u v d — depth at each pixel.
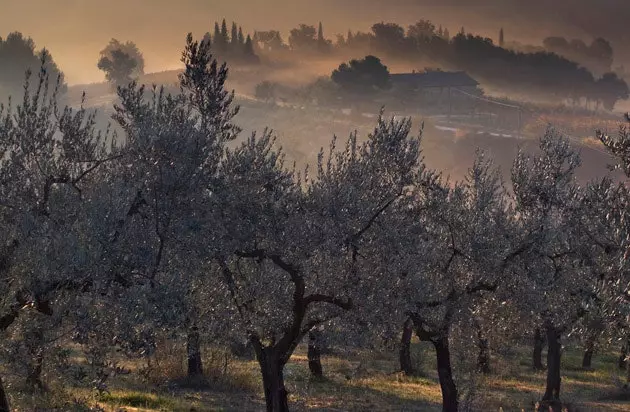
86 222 36.97
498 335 64.88
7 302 35.22
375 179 49.47
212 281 45.53
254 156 46.00
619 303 42.88
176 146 40.97
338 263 46.34
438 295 54.41
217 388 65.75
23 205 40.12
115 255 36.69
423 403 68.75
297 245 44.66
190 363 66.38
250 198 44.50
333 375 82.69
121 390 57.66
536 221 58.38
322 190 46.09
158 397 56.03
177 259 41.19
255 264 46.56
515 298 57.62
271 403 47.16
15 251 35.72
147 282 37.84
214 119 46.06
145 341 36.72
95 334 36.47
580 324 57.25
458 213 57.16
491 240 56.78
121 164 44.62
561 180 63.44
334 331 47.81
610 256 50.59
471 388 61.12
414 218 53.06
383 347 50.56
